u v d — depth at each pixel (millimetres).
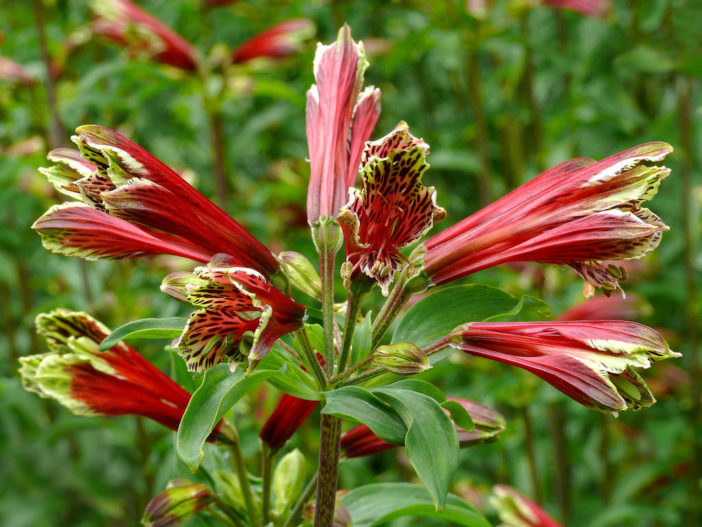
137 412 351
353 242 304
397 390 309
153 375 349
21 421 769
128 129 748
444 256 321
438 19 700
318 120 327
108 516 805
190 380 360
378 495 359
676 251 723
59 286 742
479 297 340
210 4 770
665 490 735
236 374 308
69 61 684
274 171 792
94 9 662
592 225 309
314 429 733
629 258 311
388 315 324
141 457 644
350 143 332
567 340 311
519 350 314
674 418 721
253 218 737
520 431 718
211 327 300
